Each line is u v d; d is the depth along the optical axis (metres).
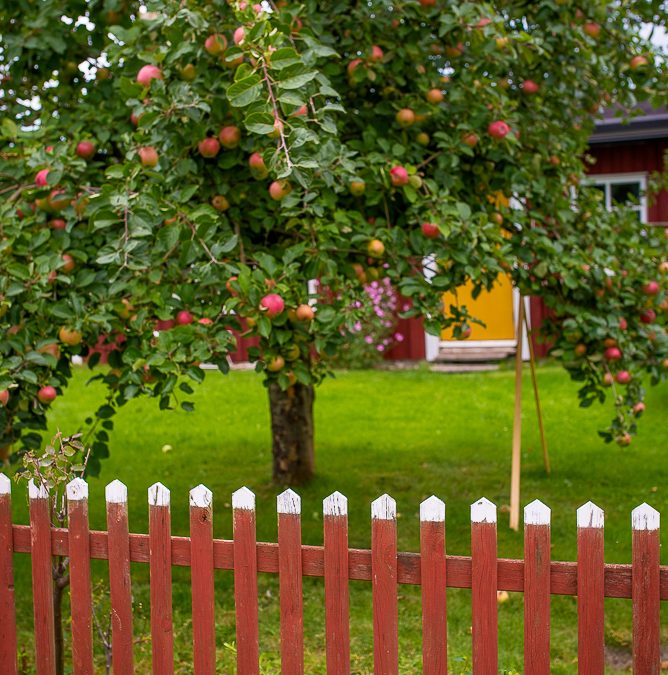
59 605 2.95
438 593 2.37
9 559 2.81
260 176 3.59
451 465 6.82
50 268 3.46
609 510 5.50
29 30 4.49
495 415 8.47
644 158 12.09
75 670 2.74
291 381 3.79
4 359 3.42
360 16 4.18
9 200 3.81
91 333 3.59
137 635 3.98
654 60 5.15
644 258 4.94
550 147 5.05
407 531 5.30
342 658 2.46
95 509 5.84
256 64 3.08
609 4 5.20
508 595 4.31
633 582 2.23
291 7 3.77
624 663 3.70
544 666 2.29
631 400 4.79
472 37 4.09
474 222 4.09
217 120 3.66
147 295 3.50
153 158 3.55
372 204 4.09
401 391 9.85
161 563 2.62
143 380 3.50
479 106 4.29
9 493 2.80
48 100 5.11
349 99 4.59
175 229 3.37
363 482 6.39
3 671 2.84
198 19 3.36
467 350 12.11
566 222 4.98
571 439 7.49
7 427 3.59
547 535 2.27
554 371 10.71
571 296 4.88
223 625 4.09
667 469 6.45
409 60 4.31
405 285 3.88
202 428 8.27
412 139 4.41
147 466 6.92
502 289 12.22
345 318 3.69
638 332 4.84
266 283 3.36
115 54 3.86
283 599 2.50
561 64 4.92
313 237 3.72
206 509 2.55
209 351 3.31
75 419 8.66
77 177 3.80
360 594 4.46
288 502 2.47
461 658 3.14
